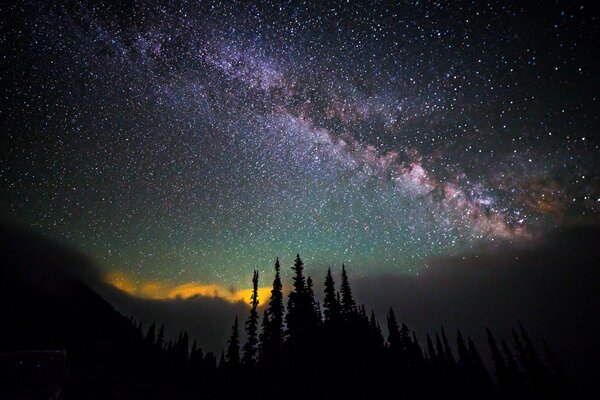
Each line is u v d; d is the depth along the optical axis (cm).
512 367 5084
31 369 830
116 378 2762
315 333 3781
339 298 4325
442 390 4688
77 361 3644
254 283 4562
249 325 4281
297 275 4269
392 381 3691
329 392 3262
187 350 6194
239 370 4322
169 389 2795
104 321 6638
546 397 4609
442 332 5988
